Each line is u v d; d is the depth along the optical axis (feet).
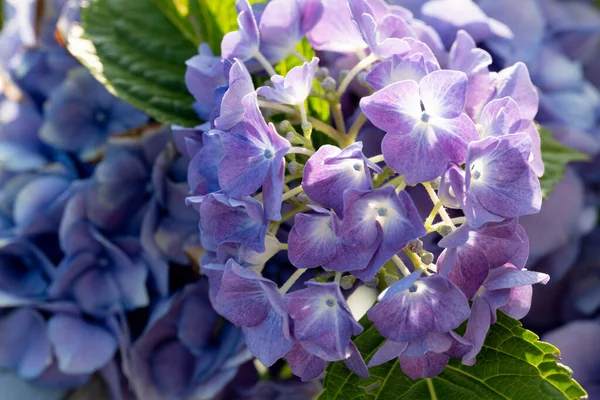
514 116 1.58
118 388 2.07
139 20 1.99
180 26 1.99
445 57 1.77
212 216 1.59
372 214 1.53
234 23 1.97
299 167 1.62
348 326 1.55
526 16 2.16
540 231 2.11
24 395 2.07
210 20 1.98
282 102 1.62
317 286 1.53
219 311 1.67
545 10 2.28
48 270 2.08
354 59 1.74
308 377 1.62
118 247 2.04
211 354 2.06
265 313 1.59
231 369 2.04
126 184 2.03
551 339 2.15
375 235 1.54
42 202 2.06
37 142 2.14
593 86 2.35
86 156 2.08
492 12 2.16
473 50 1.68
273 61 1.74
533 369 1.64
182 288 2.05
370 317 1.55
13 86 2.15
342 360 1.64
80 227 2.04
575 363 2.15
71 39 1.97
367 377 1.63
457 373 1.66
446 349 1.57
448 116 1.53
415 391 1.66
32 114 2.14
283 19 1.71
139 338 2.03
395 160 1.54
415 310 1.55
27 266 2.11
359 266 1.54
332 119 1.76
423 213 1.76
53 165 2.10
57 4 2.12
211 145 1.63
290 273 1.81
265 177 1.56
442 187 1.54
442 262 1.55
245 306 1.59
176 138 1.81
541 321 2.20
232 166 1.57
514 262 1.60
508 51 1.96
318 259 1.55
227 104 1.58
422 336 1.55
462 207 1.52
